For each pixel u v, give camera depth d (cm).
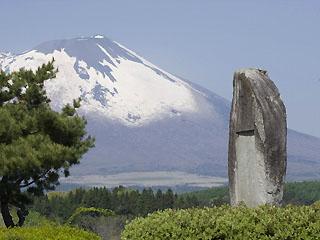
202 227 2522
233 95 3138
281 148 2970
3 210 5891
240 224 2491
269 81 3048
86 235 3878
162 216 2669
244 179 3061
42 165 5538
